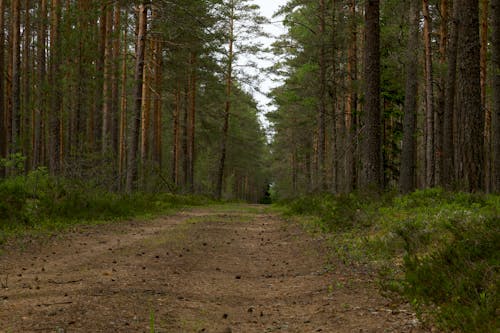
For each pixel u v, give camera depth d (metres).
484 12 23.03
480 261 5.45
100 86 24.17
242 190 90.31
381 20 25.28
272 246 11.41
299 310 5.65
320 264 8.52
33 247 10.00
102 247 10.28
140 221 16.34
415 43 20.73
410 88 20.70
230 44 38.88
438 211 10.30
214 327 4.86
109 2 22.92
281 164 66.69
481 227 6.58
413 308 5.09
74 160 18.44
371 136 15.08
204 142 50.09
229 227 15.48
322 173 28.28
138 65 23.06
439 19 24.53
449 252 5.70
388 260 7.96
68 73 22.88
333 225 12.37
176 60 32.69
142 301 5.60
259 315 5.49
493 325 3.96
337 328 4.76
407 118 20.75
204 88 41.03
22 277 7.02
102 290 6.02
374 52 15.13
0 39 24.80
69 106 25.08
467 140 12.23
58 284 6.47
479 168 12.16
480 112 12.20
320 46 27.36
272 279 7.65
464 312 4.24
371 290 6.25
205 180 58.25
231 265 8.84
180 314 5.22
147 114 29.94
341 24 27.16
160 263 8.39
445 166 19.23
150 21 25.38
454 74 19.22
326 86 28.97
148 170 26.72
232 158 61.41
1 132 23.55
